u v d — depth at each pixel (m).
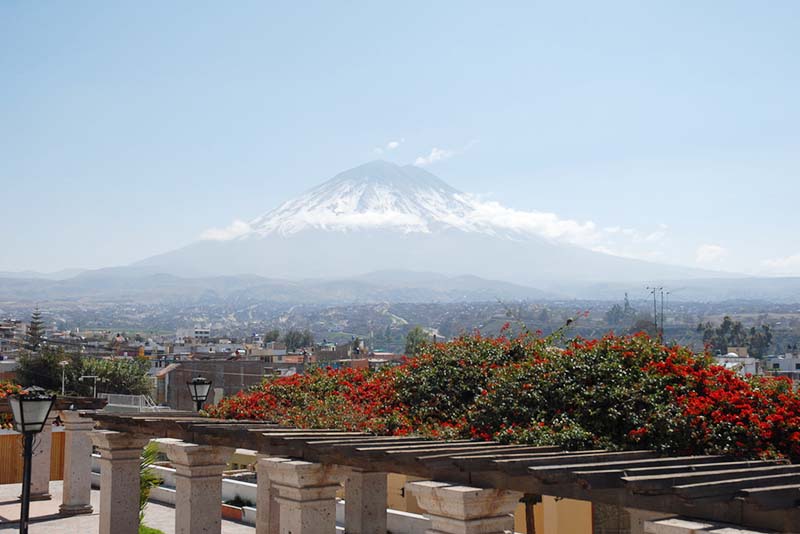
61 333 189.88
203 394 17.05
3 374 66.75
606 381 10.34
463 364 13.38
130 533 13.73
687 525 5.90
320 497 9.30
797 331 170.00
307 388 14.91
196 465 11.68
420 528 18.02
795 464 7.87
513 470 6.88
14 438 24.66
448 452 7.91
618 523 15.77
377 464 8.33
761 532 5.69
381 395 13.60
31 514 19.17
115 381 67.31
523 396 10.84
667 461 7.25
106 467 13.76
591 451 8.41
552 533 16.78
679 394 9.70
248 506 23.55
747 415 8.68
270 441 9.72
